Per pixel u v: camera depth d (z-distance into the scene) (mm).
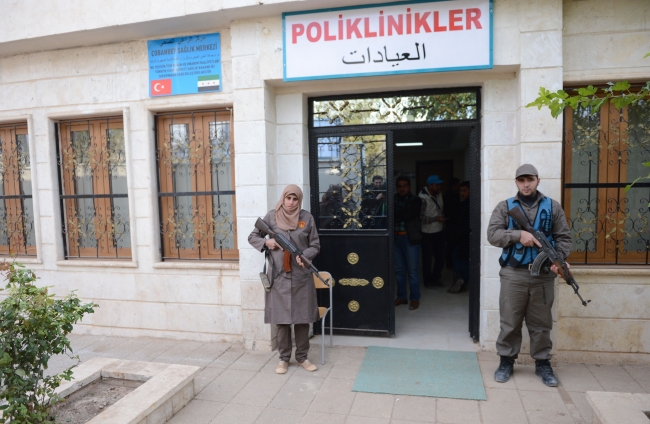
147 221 4551
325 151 4445
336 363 3850
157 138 4609
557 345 3797
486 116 3855
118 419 2551
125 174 4738
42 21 4297
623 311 3705
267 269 3654
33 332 2385
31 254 5164
